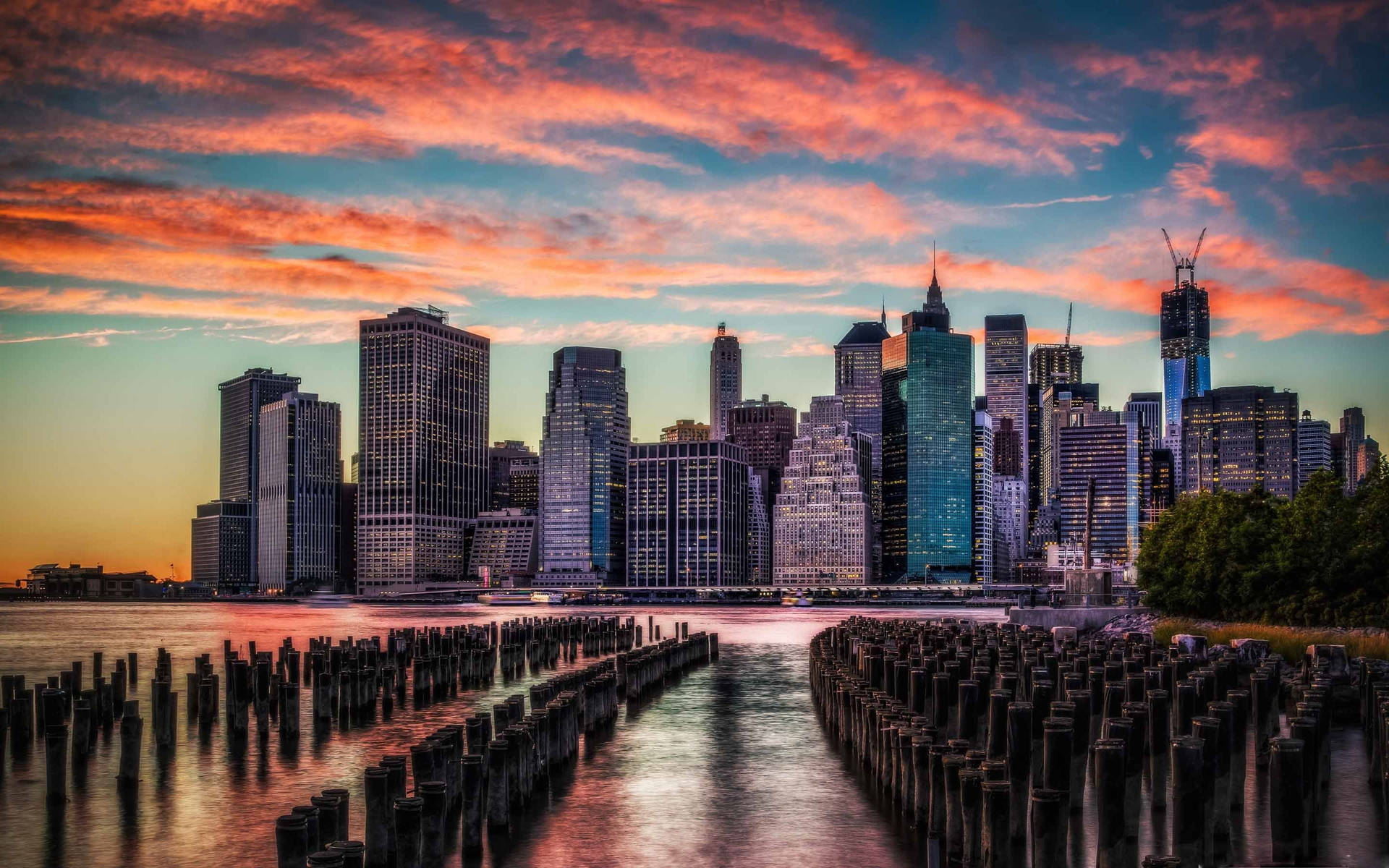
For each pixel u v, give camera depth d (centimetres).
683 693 8956
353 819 4719
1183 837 3528
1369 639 8381
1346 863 3888
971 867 3716
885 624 12369
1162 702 4538
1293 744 3809
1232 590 11681
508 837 4438
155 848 4453
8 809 5009
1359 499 11494
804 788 5275
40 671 10988
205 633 19850
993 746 4550
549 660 11781
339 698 7550
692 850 4291
